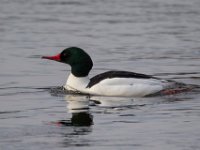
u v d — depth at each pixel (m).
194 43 22.66
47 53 21.05
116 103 14.71
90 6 30.41
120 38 23.56
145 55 20.75
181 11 28.88
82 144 11.57
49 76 17.97
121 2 31.44
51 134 12.16
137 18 27.38
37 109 14.18
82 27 25.66
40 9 29.59
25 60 20.00
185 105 14.45
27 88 16.42
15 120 13.21
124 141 11.71
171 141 11.69
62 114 13.67
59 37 23.73
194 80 17.33
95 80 15.91
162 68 18.88
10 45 22.30
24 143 11.64
